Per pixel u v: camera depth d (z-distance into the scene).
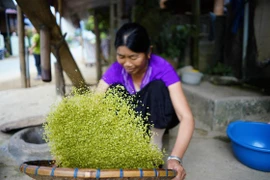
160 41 4.95
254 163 1.96
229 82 3.63
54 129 0.95
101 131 0.93
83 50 8.85
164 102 1.52
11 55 11.02
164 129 1.65
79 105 0.96
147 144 0.98
